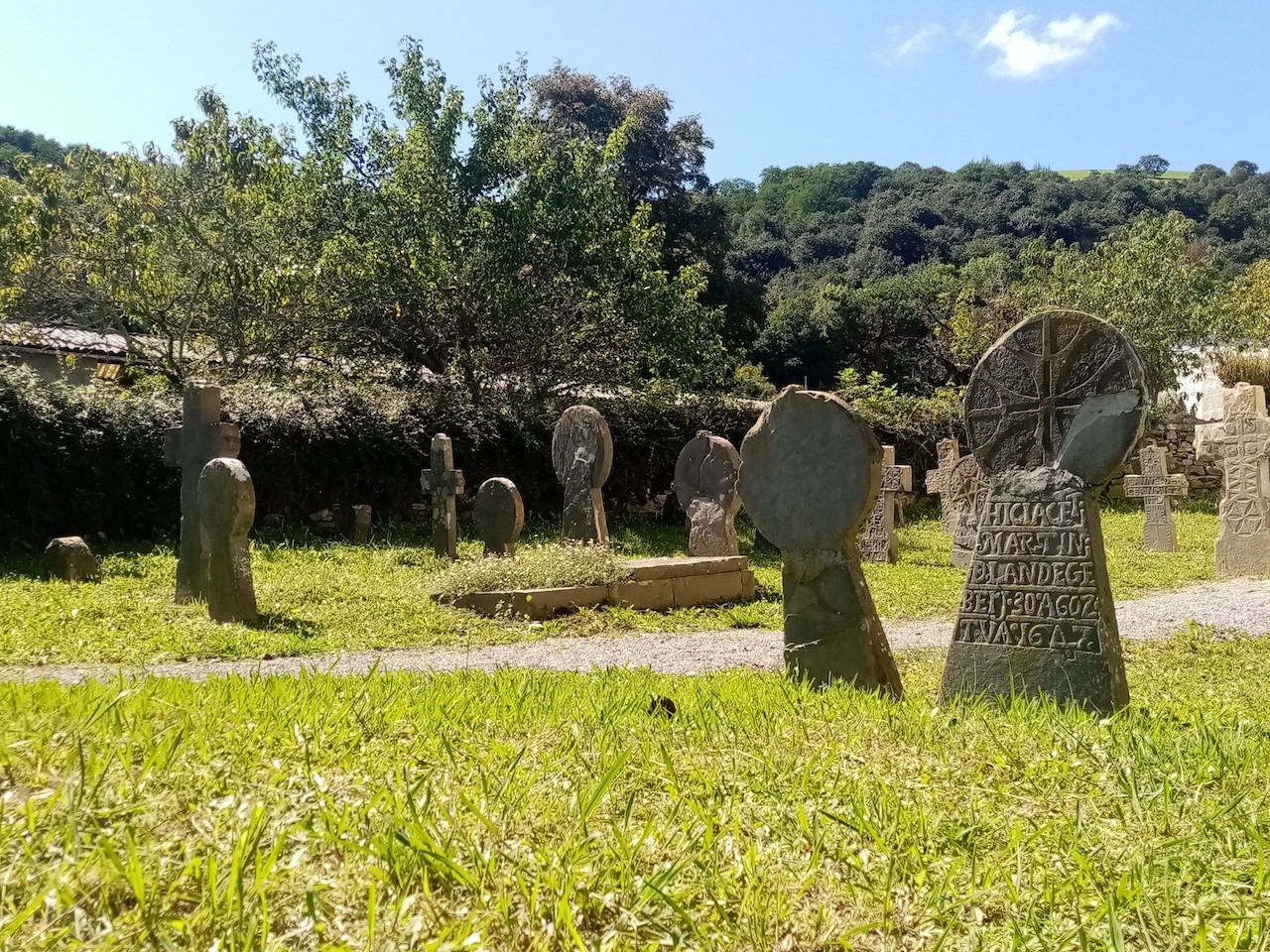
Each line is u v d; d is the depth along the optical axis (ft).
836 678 20.65
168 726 11.59
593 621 36.32
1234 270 205.36
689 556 50.75
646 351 81.25
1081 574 19.45
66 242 66.74
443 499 51.55
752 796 10.51
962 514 58.13
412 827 8.29
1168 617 36.91
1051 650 19.63
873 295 161.68
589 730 13.29
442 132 76.79
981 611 20.57
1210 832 9.76
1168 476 64.03
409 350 77.87
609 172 83.71
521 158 78.48
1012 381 20.74
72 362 66.59
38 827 7.91
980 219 241.96
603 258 77.41
